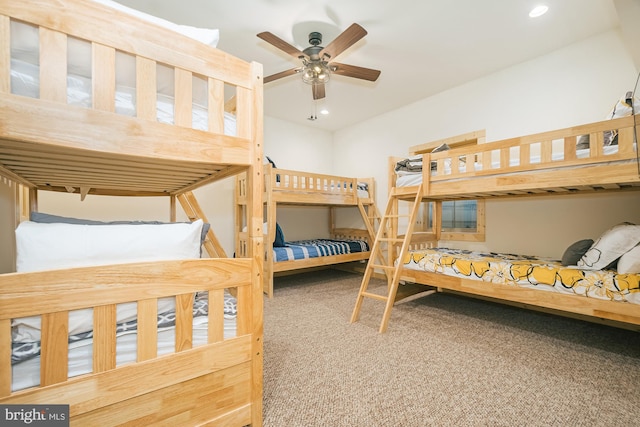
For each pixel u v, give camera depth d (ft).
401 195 9.68
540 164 6.46
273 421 4.13
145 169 4.63
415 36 8.40
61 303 2.78
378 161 15.33
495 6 7.18
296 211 16.47
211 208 13.33
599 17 7.66
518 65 10.05
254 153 4.01
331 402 4.58
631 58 7.94
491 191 7.32
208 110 3.68
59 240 3.27
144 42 3.19
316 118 15.65
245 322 3.94
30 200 6.89
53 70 2.71
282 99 13.03
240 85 3.95
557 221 9.40
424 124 13.05
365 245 14.80
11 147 2.99
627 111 6.33
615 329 7.82
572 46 8.90
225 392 3.75
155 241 3.73
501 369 5.64
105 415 2.98
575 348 6.61
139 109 3.16
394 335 7.30
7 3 2.52
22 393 2.63
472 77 11.02
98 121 2.91
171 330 3.49
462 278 8.28
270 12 7.36
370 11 7.34
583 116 8.72
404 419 4.20
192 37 3.76
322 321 8.34
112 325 3.04
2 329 2.57
